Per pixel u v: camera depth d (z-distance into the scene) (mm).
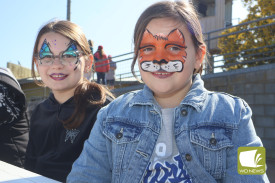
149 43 1409
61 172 1866
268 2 8797
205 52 1535
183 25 1415
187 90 1492
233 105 1385
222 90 6141
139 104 1486
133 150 1419
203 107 1397
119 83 9922
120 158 1428
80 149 1890
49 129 1991
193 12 1483
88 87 2014
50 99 2127
